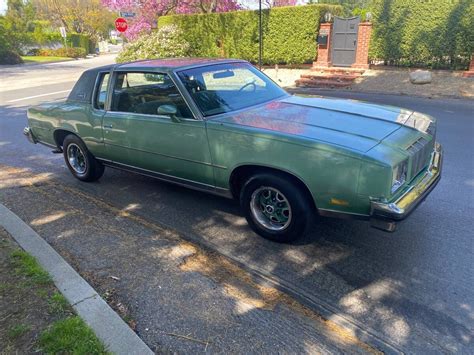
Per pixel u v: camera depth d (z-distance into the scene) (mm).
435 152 3764
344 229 3896
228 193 3824
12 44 37594
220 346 2428
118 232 3963
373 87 12633
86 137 5027
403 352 2389
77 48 42406
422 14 12984
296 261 3383
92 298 2791
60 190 5211
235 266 3332
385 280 3090
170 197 4859
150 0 20969
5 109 11938
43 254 3396
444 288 2975
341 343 2457
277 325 2615
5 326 2510
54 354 2285
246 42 16781
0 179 5695
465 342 2461
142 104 4297
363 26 14164
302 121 3545
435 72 13211
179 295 2934
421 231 3805
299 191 3318
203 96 3949
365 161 2879
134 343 2373
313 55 15398
